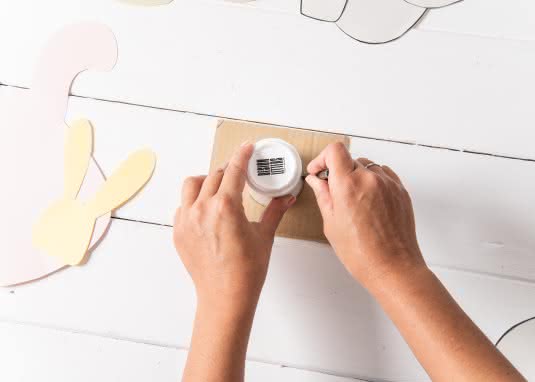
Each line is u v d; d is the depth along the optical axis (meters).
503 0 0.69
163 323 0.67
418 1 0.70
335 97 0.69
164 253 0.68
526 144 0.68
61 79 0.70
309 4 0.70
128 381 0.67
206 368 0.54
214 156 0.69
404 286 0.54
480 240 0.66
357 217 0.55
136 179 0.69
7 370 0.67
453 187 0.67
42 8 0.71
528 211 0.67
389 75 0.69
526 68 0.69
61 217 0.68
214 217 0.56
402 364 0.65
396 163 0.68
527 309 0.65
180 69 0.70
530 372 0.63
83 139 0.69
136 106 0.70
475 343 0.50
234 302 0.56
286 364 0.66
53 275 0.68
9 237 0.68
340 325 0.66
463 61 0.69
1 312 0.68
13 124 0.70
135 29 0.71
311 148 0.68
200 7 0.71
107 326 0.67
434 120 0.68
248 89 0.70
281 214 0.63
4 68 0.70
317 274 0.67
